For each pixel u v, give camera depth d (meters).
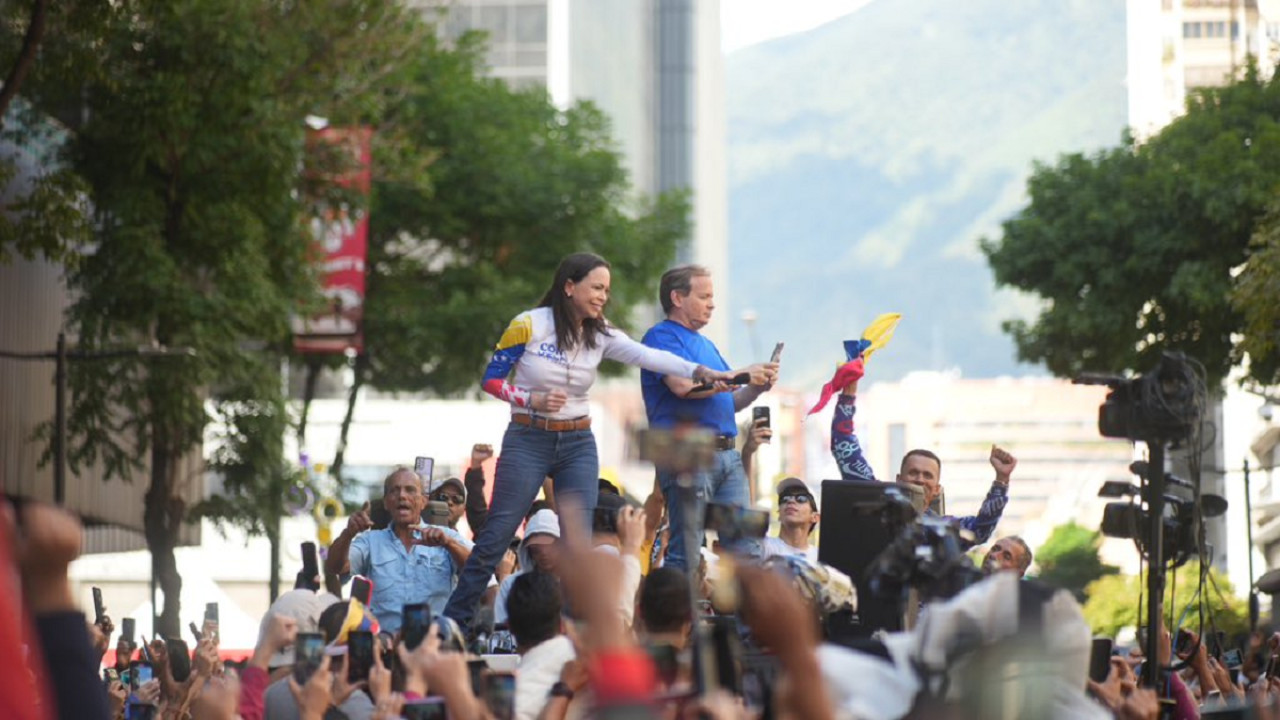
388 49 71.88
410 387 99.88
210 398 72.44
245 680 15.73
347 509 86.06
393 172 78.56
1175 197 92.69
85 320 65.31
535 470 23.34
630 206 108.19
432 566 26.27
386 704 14.04
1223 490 128.00
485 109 102.62
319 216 74.88
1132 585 112.44
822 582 17.12
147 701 20.22
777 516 23.20
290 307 69.50
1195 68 137.12
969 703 12.23
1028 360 99.38
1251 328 67.50
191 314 64.56
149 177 66.06
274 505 69.31
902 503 14.86
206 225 65.56
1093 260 95.31
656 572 15.32
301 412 85.19
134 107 63.28
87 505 81.88
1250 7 136.12
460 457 167.38
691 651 14.17
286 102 67.31
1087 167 97.44
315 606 18.86
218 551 134.12
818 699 9.11
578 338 23.38
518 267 101.75
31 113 65.44
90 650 10.92
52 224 58.88
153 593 65.62
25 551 10.86
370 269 101.25
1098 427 19.12
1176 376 18.80
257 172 65.50
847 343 24.25
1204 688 23.72
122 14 59.06
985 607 12.28
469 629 22.94
